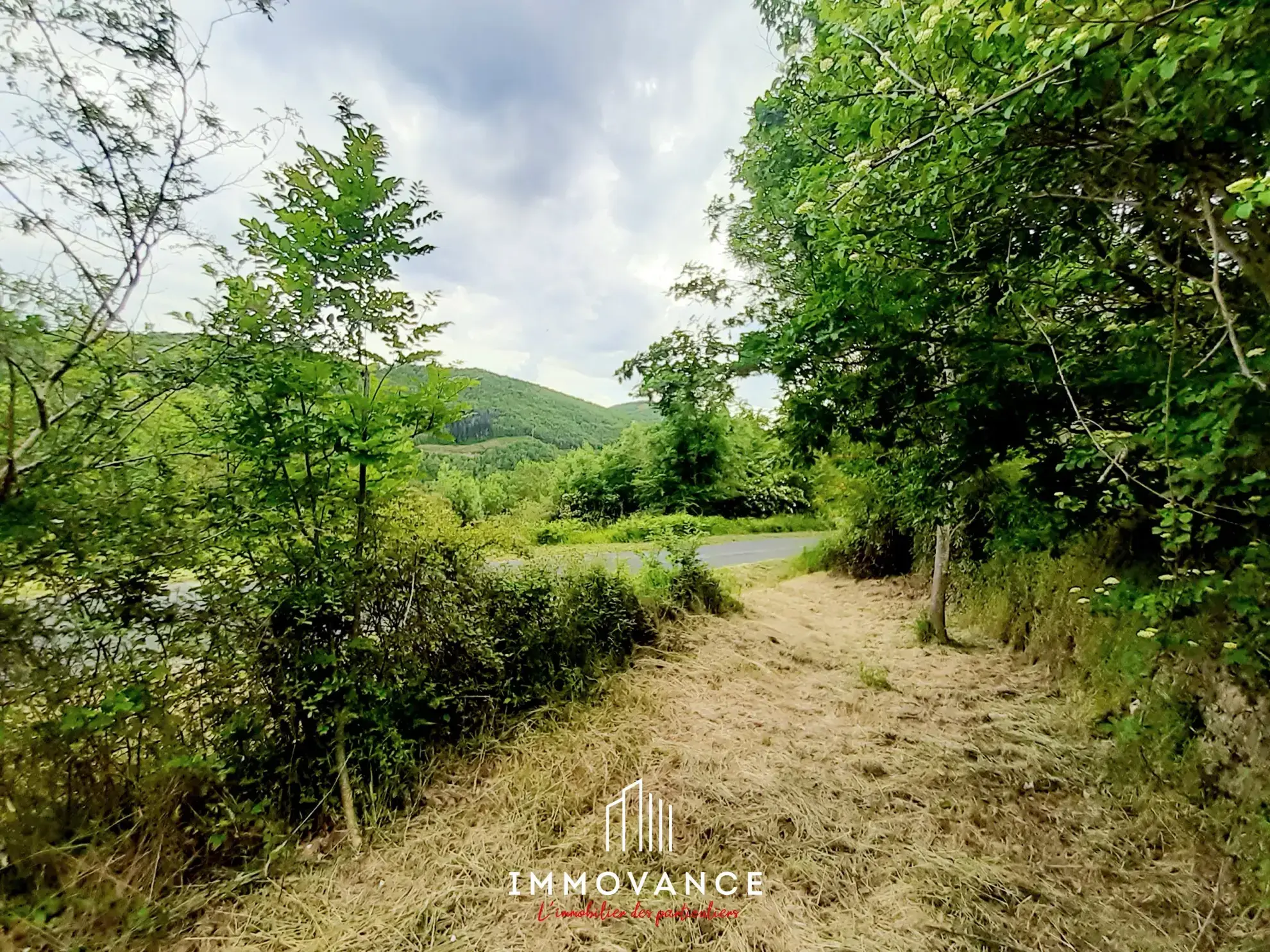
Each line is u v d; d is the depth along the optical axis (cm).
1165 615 200
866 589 793
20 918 149
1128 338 232
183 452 189
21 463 148
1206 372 194
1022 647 468
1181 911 181
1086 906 186
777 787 262
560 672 352
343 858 206
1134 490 248
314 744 226
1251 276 163
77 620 166
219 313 182
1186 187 177
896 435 336
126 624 176
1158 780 241
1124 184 184
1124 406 241
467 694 292
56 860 161
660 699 358
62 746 167
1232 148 160
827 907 190
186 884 182
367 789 231
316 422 212
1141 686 280
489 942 174
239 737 207
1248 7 110
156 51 159
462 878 200
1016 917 183
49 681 159
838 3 203
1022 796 256
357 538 235
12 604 153
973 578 593
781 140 420
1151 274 225
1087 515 271
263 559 212
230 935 171
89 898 161
